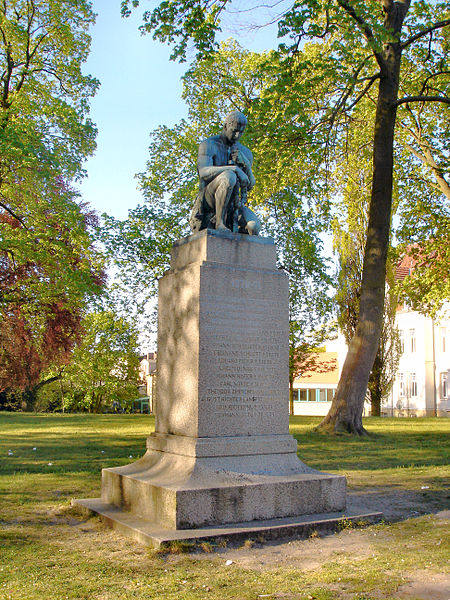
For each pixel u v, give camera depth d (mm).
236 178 8359
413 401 52594
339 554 5910
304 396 67625
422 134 25031
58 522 7238
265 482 6949
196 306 7445
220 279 7609
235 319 7633
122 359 50938
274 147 18531
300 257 30562
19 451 14305
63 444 15820
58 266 22812
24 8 23734
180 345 7719
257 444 7434
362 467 11758
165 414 7930
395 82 18750
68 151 23094
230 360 7504
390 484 9789
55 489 9250
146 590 4875
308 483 7203
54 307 29203
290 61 18031
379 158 18562
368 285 18469
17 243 21891
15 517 7477
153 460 7754
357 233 36188
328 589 4891
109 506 7676
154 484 6863
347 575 5242
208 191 8555
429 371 51312
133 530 6441
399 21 18875
